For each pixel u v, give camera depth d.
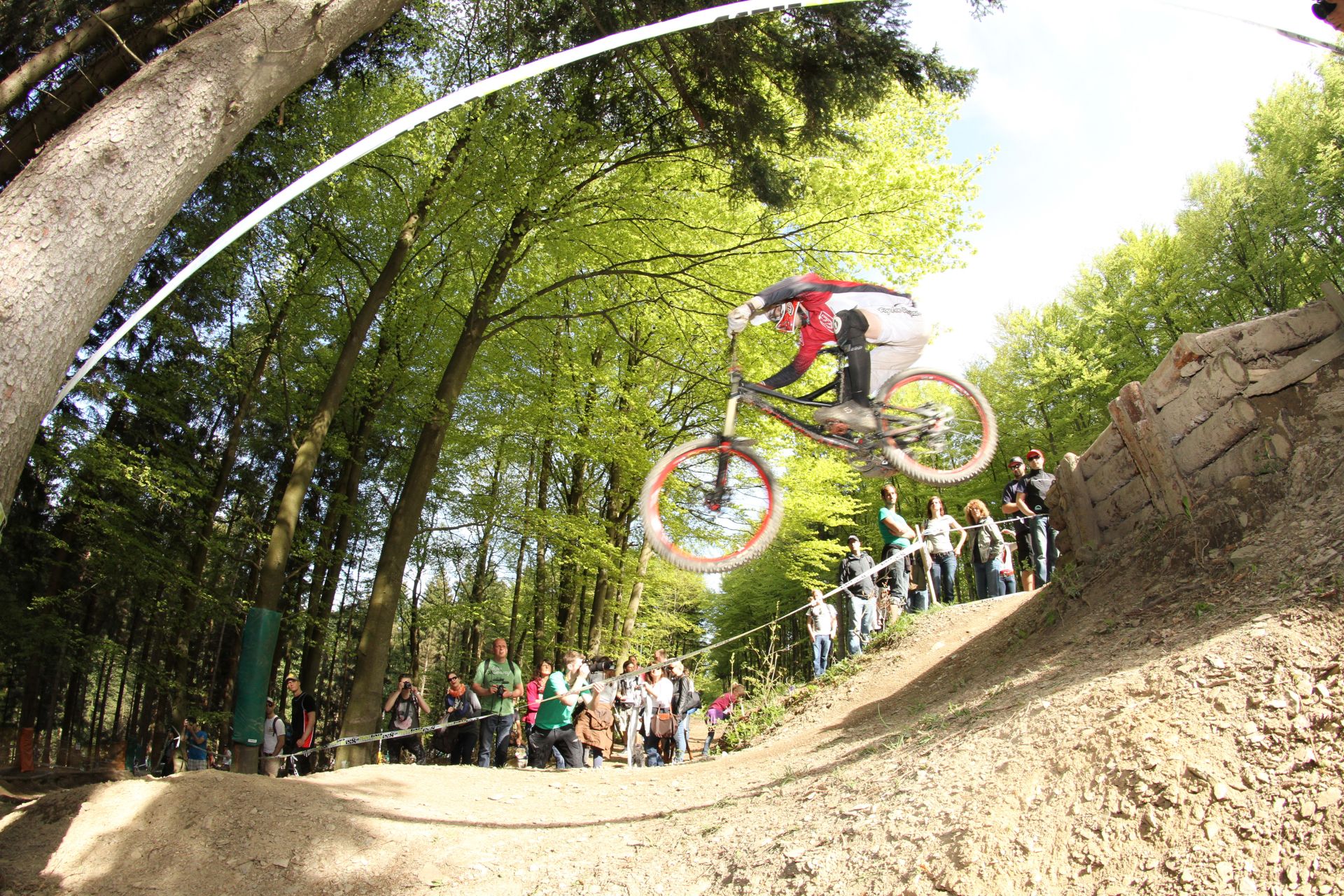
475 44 11.51
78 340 4.14
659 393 15.35
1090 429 20.22
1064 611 6.45
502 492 16.41
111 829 5.34
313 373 15.23
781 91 8.91
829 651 10.91
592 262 11.72
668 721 10.45
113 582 13.02
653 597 20.84
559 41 10.06
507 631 22.69
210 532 13.55
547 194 10.79
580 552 14.47
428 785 7.12
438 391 11.16
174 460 13.55
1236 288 18.89
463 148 10.46
